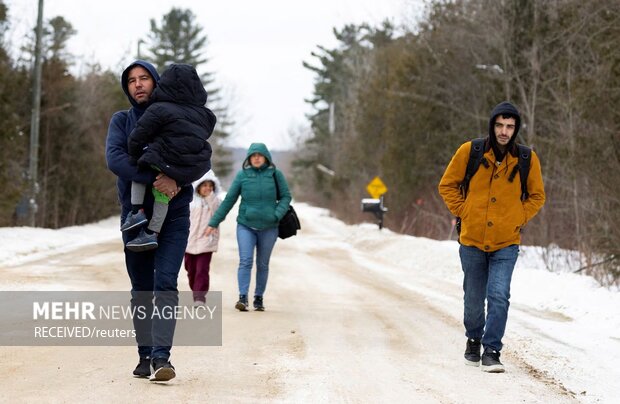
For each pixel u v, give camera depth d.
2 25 52.97
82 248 40.62
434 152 60.03
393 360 14.84
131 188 11.82
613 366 14.95
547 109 44.81
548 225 41.19
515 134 14.21
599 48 33.34
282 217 21.00
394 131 64.25
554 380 13.73
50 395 11.37
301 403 11.44
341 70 144.50
